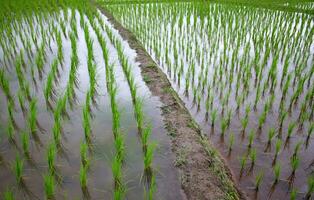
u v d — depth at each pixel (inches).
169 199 116.1
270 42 269.3
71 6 436.1
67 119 165.0
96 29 304.8
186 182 123.5
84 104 179.8
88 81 209.0
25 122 160.6
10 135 143.9
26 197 114.3
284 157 136.1
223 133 150.8
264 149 141.4
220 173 126.9
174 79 216.8
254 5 422.0
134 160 135.6
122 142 134.6
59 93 192.1
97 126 159.0
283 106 171.0
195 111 177.3
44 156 135.7
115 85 199.8
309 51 255.1
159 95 192.7
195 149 141.5
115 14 394.3
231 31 294.4
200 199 115.6
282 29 301.4
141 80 213.6
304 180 123.1
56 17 370.9
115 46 275.9
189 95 194.4
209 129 159.5
